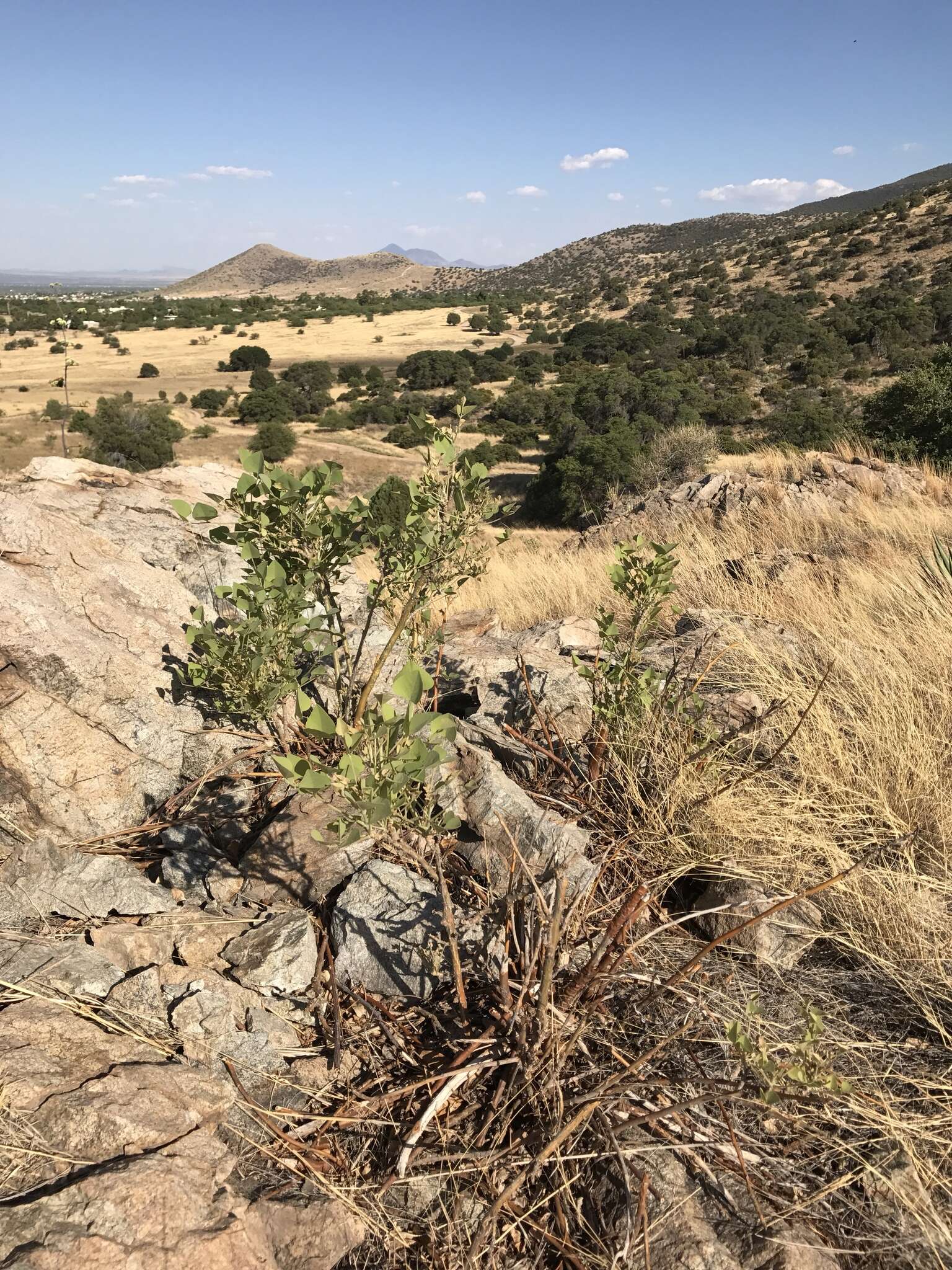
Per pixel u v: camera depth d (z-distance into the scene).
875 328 76.38
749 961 2.33
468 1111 1.84
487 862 2.50
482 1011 2.09
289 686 2.66
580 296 147.88
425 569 2.96
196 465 4.60
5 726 2.50
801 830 2.71
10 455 49.72
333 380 97.31
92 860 2.40
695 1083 1.87
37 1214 1.40
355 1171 1.74
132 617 3.00
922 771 2.88
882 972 2.29
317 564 2.87
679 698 3.15
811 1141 1.80
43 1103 1.61
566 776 3.04
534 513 36.00
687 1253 1.54
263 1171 1.71
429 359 90.06
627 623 4.20
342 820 1.99
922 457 15.65
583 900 2.31
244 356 99.50
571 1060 1.97
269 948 2.16
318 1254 1.56
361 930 2.23
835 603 4.72
